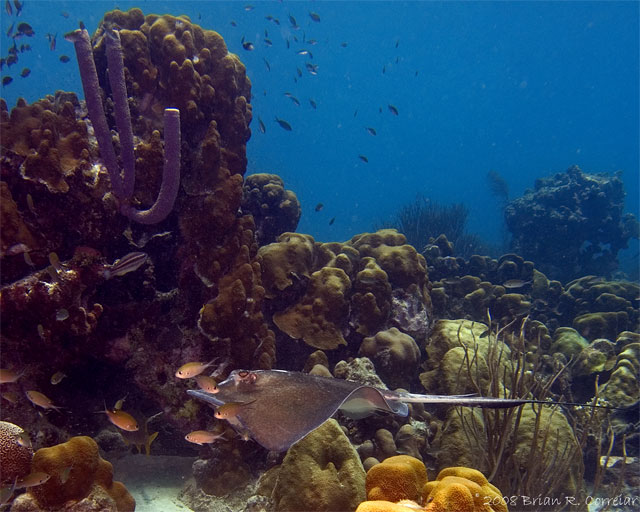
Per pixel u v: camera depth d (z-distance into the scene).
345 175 49.53
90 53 1.66
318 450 1.39
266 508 1.41
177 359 1.79
